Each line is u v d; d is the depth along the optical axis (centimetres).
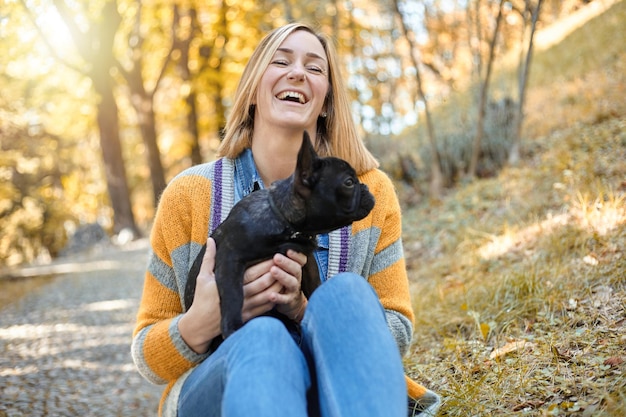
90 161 3175
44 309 885
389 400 178
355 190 207
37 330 737
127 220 2080
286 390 177
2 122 2167
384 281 266
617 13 1380
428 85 1941
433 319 422
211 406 200
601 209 516
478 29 962
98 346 641
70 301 940
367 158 280
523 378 278
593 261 423
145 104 1894
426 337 401
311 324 202
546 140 907
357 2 1363
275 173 274
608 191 583
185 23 1703
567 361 289
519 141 891
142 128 1905
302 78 260
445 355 353
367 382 180
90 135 2972
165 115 2209
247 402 171
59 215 2659
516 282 418
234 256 214
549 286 398
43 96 1991
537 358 298
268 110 262
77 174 3122
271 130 267
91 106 2105
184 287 258
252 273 219
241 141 272
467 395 272
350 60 1281
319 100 266
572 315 346
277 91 262
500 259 536
